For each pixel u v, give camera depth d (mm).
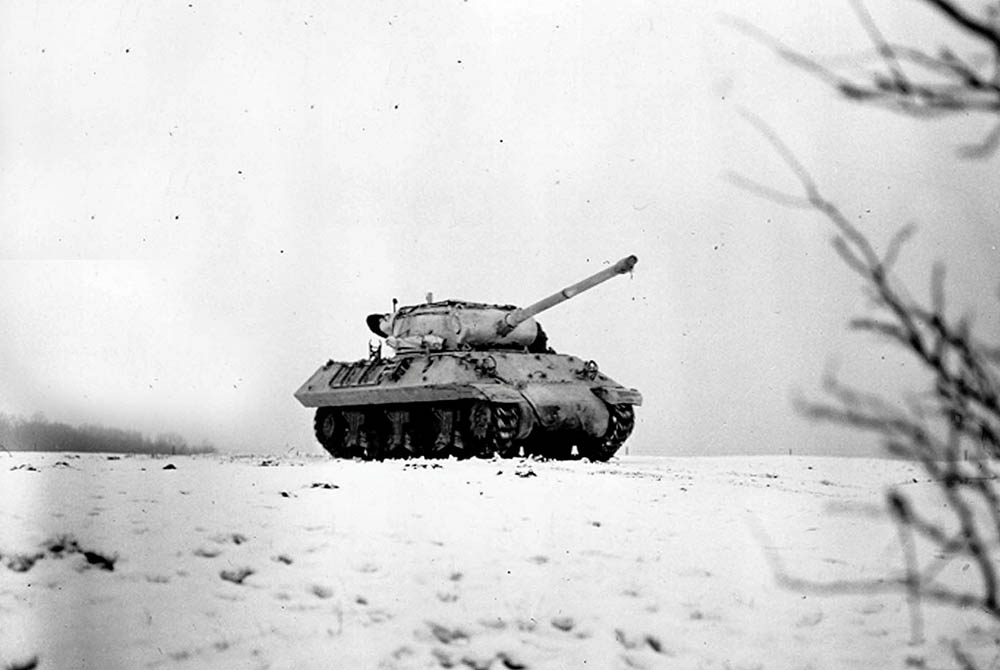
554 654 11062
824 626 11633
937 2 2426
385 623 11305
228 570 12008
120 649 10391
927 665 10781
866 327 2877
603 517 14695
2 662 10000
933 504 16000
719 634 11523
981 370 2795
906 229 2965
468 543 13242
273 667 10438
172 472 16672
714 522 14844
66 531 12344
